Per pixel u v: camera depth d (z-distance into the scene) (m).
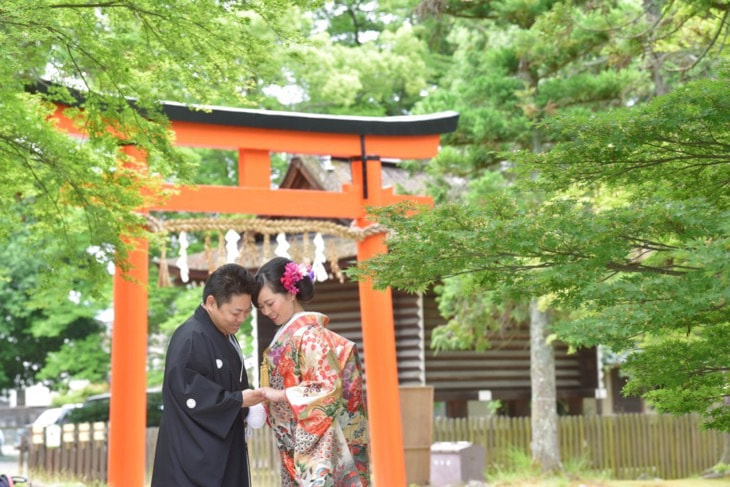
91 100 7.06
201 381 4.44
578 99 13.87
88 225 7.39
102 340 25.78
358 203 10.25
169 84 7.13
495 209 5.09
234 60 6.77
